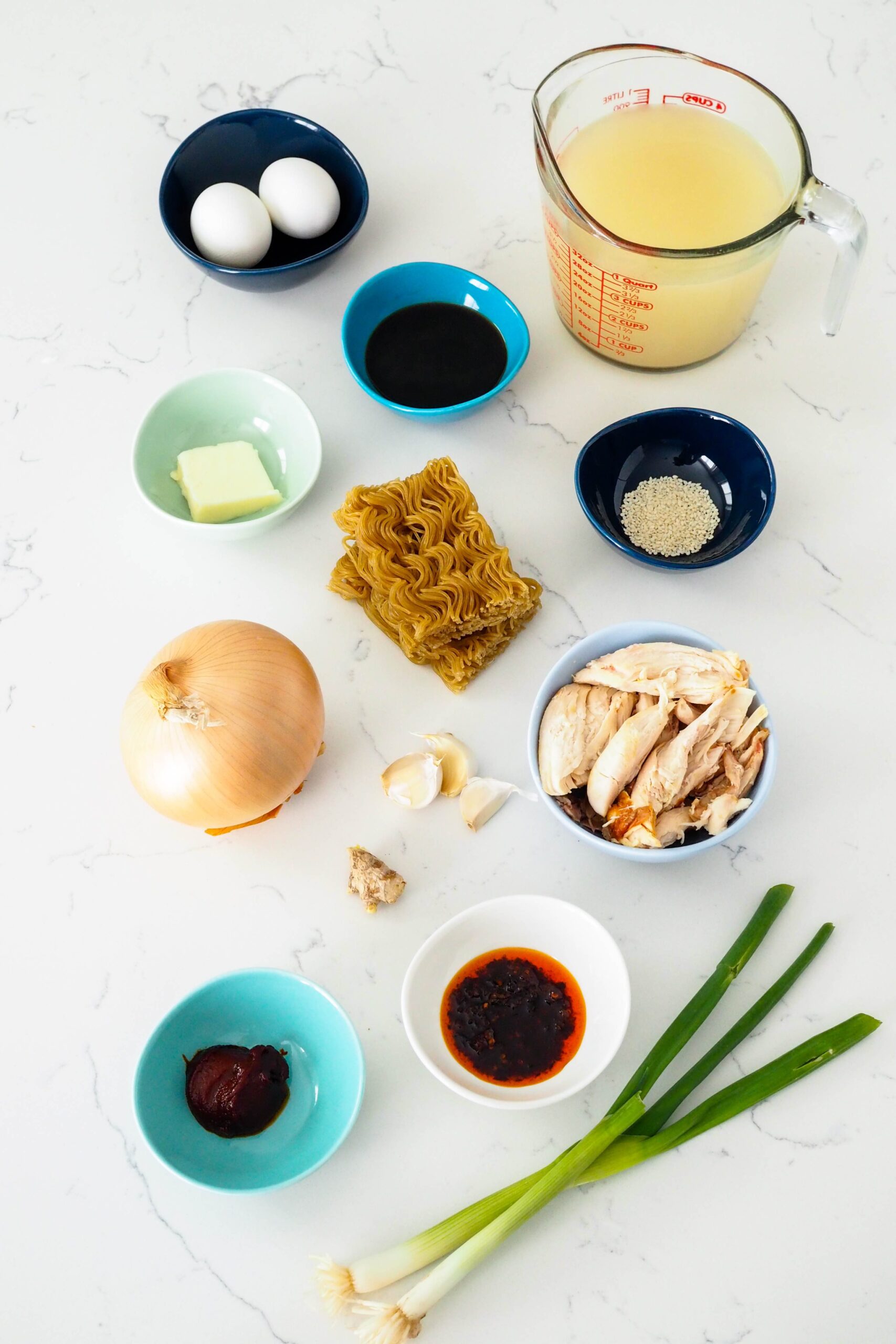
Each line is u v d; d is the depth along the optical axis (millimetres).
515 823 827
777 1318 742
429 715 849
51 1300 750
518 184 958
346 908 813
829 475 889
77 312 940
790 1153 766
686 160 844
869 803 825
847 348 913
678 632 807
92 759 846
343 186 940
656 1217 756
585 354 922
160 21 1004
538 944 782
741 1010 792
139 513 896
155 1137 737
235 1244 756
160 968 805
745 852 817
